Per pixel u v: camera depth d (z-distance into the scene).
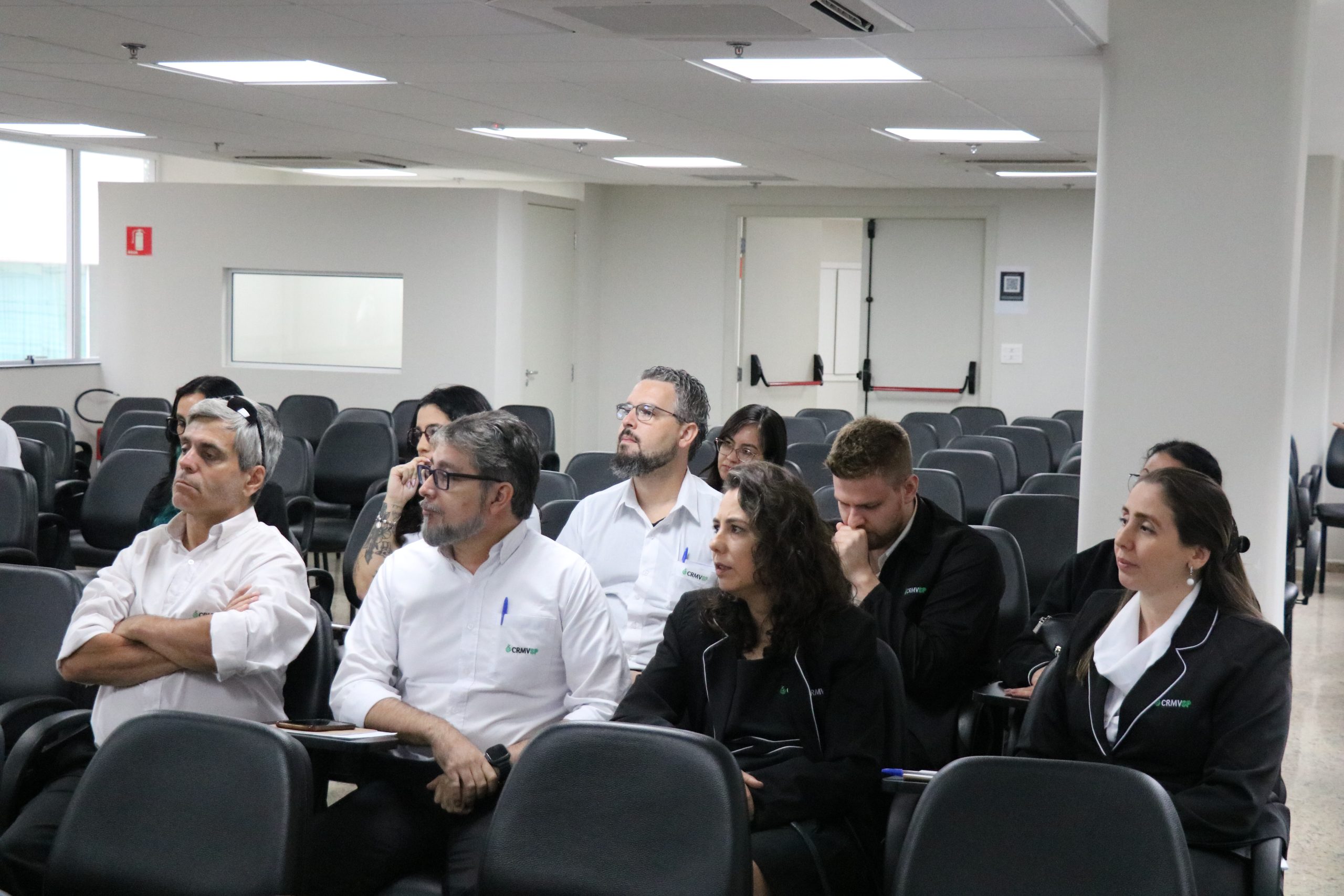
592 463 5.46
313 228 10.51
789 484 2.51
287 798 2.16
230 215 10.63
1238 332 4.27
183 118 7.80
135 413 7.59
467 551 2.79
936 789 2.09
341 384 10.66
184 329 10.79
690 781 2.12
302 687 2.87
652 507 3.45
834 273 15.73
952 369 11.40
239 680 2.75
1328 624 7.23
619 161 9.45
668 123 7.28
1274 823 2.38
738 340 12.01
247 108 7.23
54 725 2.80
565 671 2.78
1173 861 1.96
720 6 4.25
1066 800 2.04
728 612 2.56
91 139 9.33
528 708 2.76
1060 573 3.68
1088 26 4.32
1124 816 2.00
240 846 2.16
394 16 4.64
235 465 2.84
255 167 12.05
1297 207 4.27
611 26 4.61
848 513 3.13
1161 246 4.35
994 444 6.92
